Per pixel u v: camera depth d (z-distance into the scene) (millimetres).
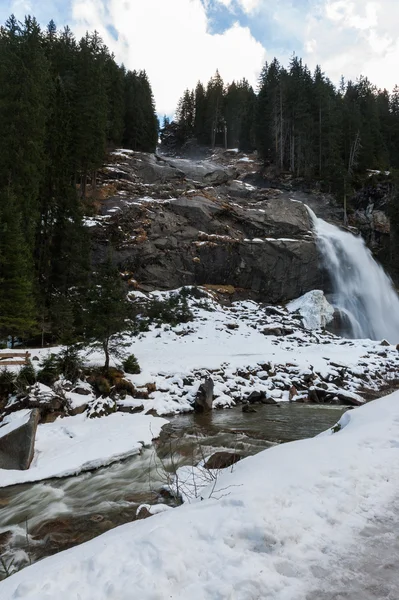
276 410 17000
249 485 4973
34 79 26188
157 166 46625
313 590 3340
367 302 37000
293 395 19109
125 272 31609
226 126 80688
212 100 80688
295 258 35625
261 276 35094
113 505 8023
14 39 27453
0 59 25844
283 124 56656
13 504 8211
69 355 16094
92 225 32219
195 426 14258
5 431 10617
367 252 40406
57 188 27375
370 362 23312
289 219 38469
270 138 58062
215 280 34625
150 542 3777
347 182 45281
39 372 15070
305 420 15312
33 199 24266
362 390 20062
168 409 16141
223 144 82000
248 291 35000
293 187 50500
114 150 50250
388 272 40656
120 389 16469
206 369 19547
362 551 3904
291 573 3531
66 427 12719
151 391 17219
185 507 4664
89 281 25766
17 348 21734
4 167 23406
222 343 25188
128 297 29141
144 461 10656
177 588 3254
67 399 14430
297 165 53938
